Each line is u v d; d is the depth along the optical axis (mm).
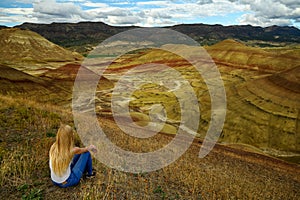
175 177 7246
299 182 13875
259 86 48125
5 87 48281
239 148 31141
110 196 5035
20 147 6938
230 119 40375
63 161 4902
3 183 4992
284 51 140875
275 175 14125
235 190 7402
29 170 5516
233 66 101562
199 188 6820
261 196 7988
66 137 4918
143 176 6820
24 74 56219
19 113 10703
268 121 39438
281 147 35531
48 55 158500
